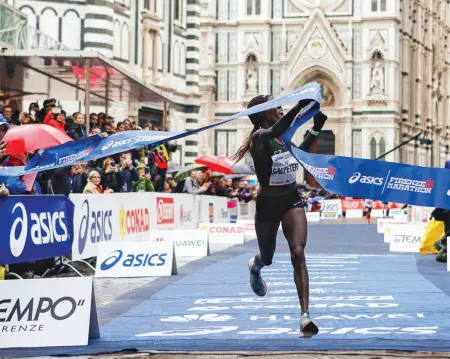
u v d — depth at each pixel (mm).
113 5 44625
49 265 19375
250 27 98438
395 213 75062
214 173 49719
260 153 12148
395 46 96250
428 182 11852
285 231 12312
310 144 12578
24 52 26797
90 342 12188
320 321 13602
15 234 15969
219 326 13328
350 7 96750
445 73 130625
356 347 11281
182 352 11180
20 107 36000
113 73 30062
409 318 13859
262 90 98438
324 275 21000
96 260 22219
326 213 78812
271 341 11844
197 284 18984
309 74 97250
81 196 20688
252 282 13375
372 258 26484
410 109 106312
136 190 29000
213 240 33812
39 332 11992
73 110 41188
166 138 12984
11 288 12156
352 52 96625
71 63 28172
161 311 15031
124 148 13305
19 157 20438
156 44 52344
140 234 26641
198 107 59781
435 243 27453
